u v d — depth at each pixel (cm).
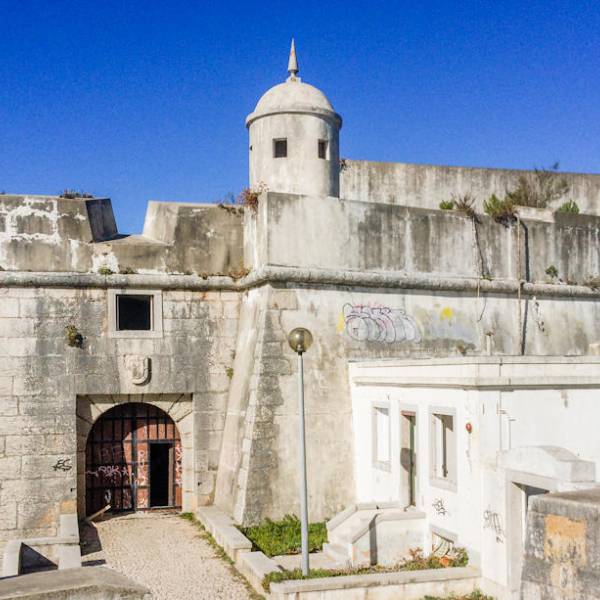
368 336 1838
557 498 631
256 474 1658
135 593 573
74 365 1781
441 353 1919
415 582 1154
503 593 1133
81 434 1795
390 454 1541
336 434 1745
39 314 1773
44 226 1802
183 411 1877
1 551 1680
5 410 1727
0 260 1761
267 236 1761
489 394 1231
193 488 1852
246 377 1772
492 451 1218
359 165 2570
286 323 1759
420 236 1936
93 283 1806
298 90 1959
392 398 1539
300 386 1266
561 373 1299
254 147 1964
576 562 606
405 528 1349
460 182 2678
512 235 2067
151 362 1838
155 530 1688
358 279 1836
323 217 1825
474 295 2000
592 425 1298
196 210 1922
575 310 2155
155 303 1862
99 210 1897
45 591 552
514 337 2034
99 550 1520
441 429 1370
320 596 1117
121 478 1872
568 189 2809
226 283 1909
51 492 1733
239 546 1393
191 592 1224
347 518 1434
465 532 1238
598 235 2214
